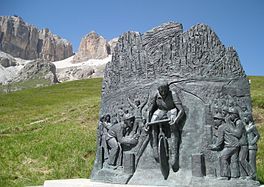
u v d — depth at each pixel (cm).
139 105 358
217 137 331
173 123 334
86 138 705
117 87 379
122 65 380
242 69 350
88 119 883
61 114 991
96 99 1163
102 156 374
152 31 371
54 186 366
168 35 363
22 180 516
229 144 327
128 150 355
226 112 334
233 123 332
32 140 716
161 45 363
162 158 334
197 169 326
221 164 326
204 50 351
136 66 371
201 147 332
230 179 324
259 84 1224
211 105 338
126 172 349
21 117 1048
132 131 356
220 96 339
